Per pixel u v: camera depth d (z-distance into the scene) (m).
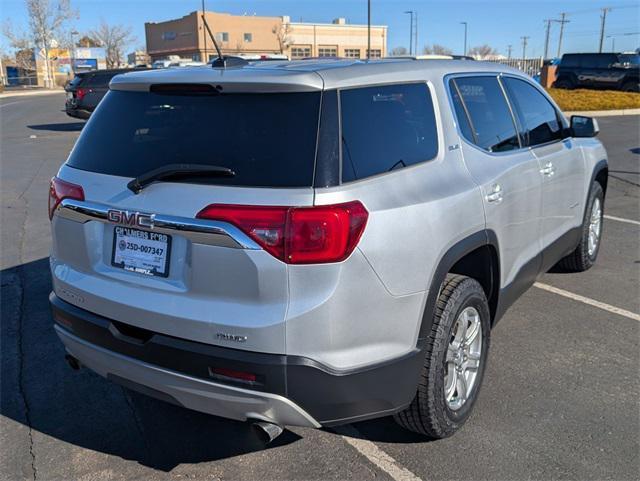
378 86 2.84
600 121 20.61
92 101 19.09
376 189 2.58
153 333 2.63
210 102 2.70
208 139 2.62
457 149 3.22
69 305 2.99
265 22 70.69
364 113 2.70
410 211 2.67
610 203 8.76
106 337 2.79
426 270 2.74
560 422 3.32
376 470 2.97
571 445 3.12
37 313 4.92
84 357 2.99
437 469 2.96
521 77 4.30
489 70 3.86
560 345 4.24
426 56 3.78
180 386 2.61
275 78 2.56
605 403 3.51
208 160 2.56
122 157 2.83
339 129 2.54
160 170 2.56
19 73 80.62
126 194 2.69
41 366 4.07
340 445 3.18
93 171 2.89
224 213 2.40
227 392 2.50
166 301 2.58
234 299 2.45
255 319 2.41
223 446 3.21
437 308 2.93
